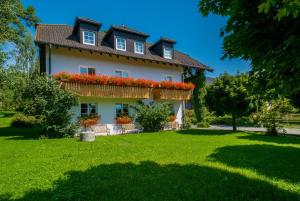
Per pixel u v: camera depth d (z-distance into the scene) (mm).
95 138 13562
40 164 7184
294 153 8969
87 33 18078
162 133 16594
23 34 23047
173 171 6410
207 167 6832
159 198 4590
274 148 10102
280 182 5539
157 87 19016
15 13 18219
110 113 17859
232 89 17188
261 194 4809
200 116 24000
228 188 5117
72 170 6477
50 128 13602
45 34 17297
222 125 29688
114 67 18703
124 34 19734
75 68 16953
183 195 4715
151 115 17719
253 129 22000
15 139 12930
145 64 20359
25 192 4867
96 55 17906
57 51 16375
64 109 13805
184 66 22016
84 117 16234
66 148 10062
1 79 15445
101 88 16250
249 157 8219
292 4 2355
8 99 16281
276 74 3227
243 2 3332
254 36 3494
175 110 21500
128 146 10695
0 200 4484
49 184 5340
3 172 6285
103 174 6105
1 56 15688
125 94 17344
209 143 11656
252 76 4039
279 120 16172
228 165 7098
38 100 12922
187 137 14203
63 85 14727
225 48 3973
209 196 4680
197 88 23531
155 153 9008
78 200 4508
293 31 3143
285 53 3041
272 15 3209
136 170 6504
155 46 22953
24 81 15391
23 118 20750
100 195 4742
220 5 4031
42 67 19641
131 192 4883
